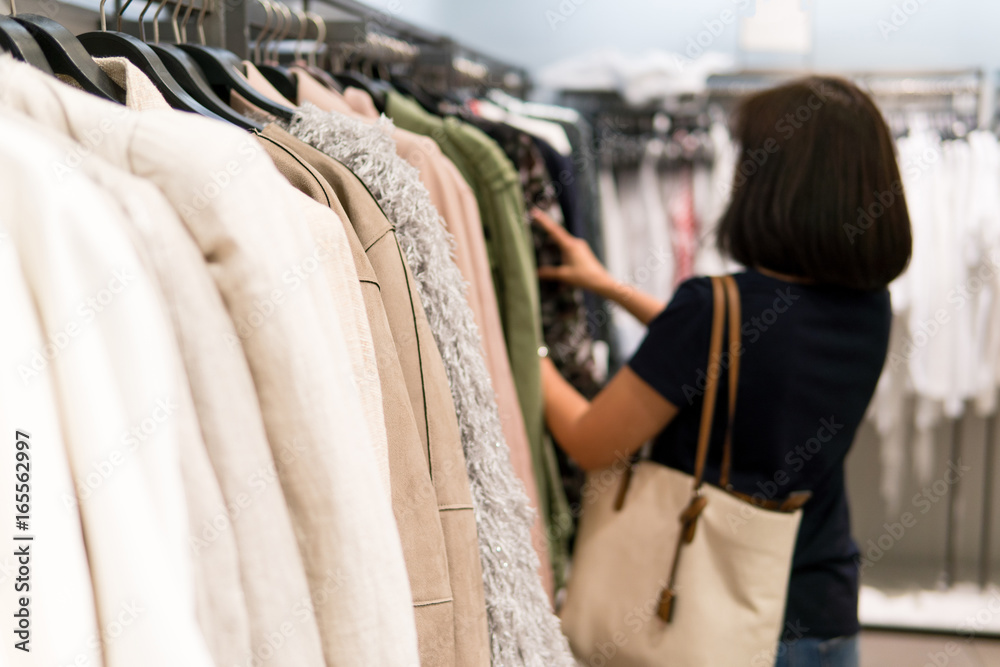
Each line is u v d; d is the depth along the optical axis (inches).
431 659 23.4
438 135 41.0
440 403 25.2
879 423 85.2
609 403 39.7
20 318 13.3
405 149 34.2
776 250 36.5
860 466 98.8
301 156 25.0
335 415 17.4
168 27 39.0
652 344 38.1
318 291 18.0
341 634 17.6
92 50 25.6
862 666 78.9
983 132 81.4
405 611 18.6
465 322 28.4
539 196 51.9
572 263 52.2
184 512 14.6
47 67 21.1
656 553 38.7
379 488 18.4
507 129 51.1
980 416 95.0
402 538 23.0
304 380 17.0
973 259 79.9
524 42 118.6
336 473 17.3
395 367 23.4
